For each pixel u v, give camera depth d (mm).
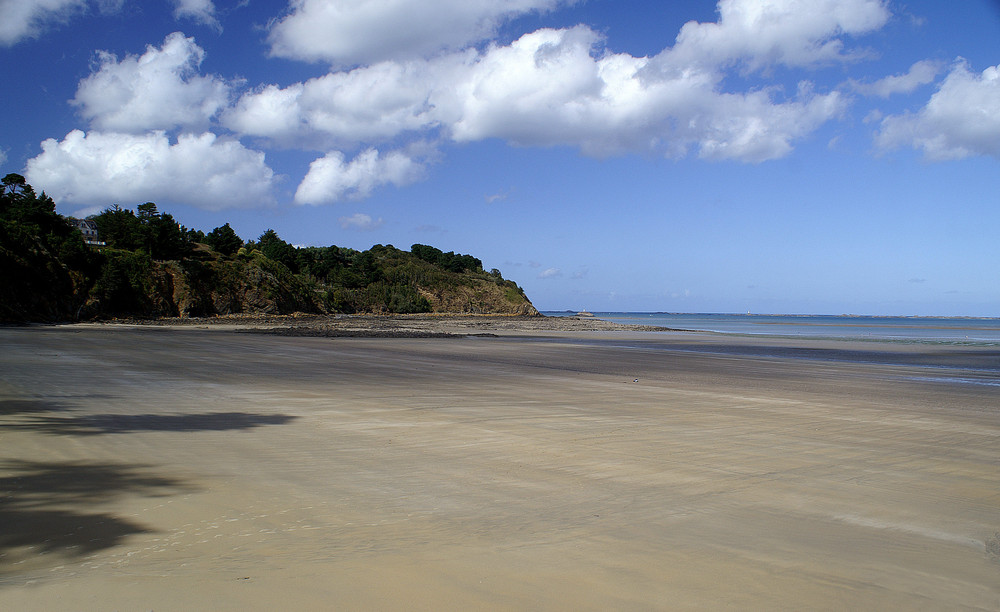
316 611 3564
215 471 6984
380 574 4184
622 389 17234
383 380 17953
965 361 34344
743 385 19281
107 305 70250
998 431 11539
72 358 22188
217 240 104438
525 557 4617
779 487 7008
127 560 4309
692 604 3867
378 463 7676
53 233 72625
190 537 4844
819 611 3844
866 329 108875
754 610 3812
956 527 5727
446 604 3729
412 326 77438
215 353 26812
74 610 3482
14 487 6016
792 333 83375
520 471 7465
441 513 5719
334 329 61188
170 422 10062
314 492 6289
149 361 21875
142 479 6504
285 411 11680
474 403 13492
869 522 5809
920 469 8133
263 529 5102
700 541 5121
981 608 3979
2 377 15602
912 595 4152
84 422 9719
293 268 123438
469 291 153000
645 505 6148
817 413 13320
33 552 4410
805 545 5105
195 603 3619
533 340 51188
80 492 5945
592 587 4082
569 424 10984
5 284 58844
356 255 151500
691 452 8812
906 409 14492
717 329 100000
